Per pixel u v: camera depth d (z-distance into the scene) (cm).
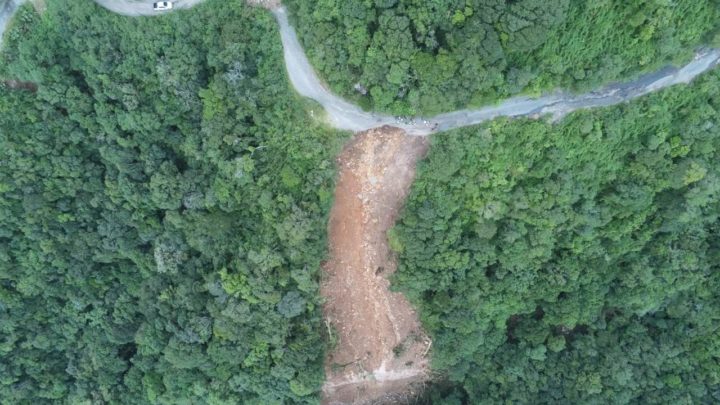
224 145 6750
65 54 6844
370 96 6431
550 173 6769
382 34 6003
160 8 6431
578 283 7538
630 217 7150
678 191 6956
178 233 7375
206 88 6781
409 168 6838
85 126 7106
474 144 6556
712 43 6259
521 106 6538
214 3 6381
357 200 6975
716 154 6744
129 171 7125
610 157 6838
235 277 7006
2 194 7288
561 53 6212
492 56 6003
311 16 6188
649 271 7356
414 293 7169
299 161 6606
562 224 7119
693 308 7625
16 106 6950
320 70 6438
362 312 7475
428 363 7725
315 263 6875
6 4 6638
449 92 6209
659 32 6128
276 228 6712
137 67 6738
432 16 5956
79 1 6394
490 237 7006
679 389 7675
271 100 6562
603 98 6550
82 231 7700
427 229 6794
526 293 7506
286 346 7306
